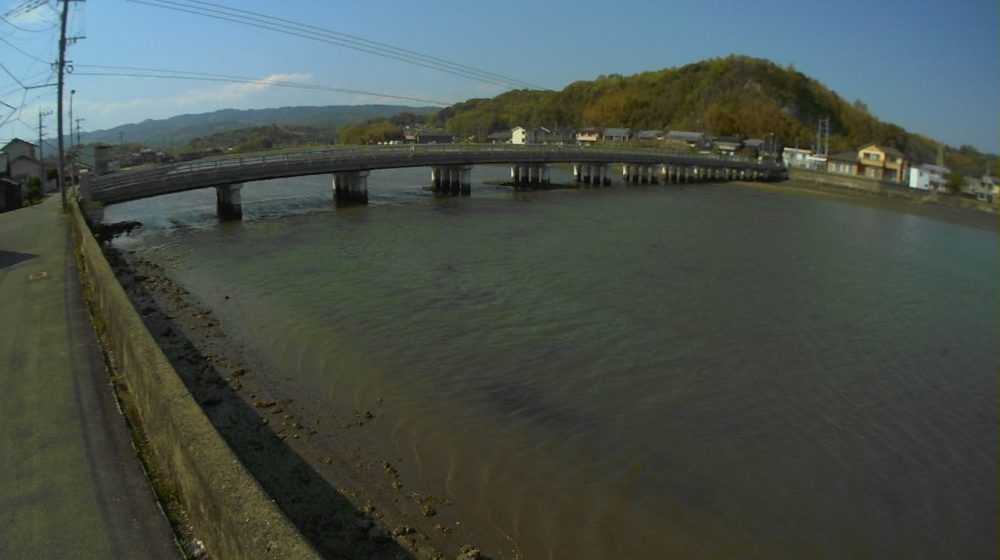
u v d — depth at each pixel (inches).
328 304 686.5
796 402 489.4
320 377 485.7
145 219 1315.2
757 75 5231.3
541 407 454.9
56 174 2349.9
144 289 725.9
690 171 2903.5
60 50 1168.8
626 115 5418.3
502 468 366.0
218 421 397.4
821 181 2933.1
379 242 1077.8
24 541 211.8
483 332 615.2
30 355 393.4
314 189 2007.9
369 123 5994.1
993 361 610.5
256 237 1104.8
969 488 378.3
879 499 361.7
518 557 287.7
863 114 5418.3
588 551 297.0
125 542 212.2
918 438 440.1
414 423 416.8
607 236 1230.9
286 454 362.6
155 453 271.7
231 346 543.8
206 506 200.1
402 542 288.0
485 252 1018.1
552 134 4945.9
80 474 253.9
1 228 948.6
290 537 164.6
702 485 363.9
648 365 549.6
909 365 588.1
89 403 322.0
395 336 590.2
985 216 2092.8
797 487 368.8
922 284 960.3
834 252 1202.6
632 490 353.1
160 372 276.5
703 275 917.2
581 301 743.7
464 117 6176.2
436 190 1990.7
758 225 1515.7
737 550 307.7
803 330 679.1
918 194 2513.5
